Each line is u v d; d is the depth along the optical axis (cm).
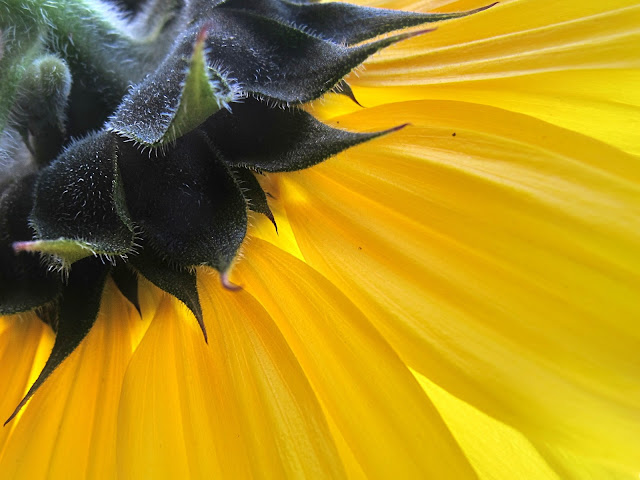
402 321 7
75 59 8
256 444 7
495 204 7
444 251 7
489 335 7
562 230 6
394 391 7
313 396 7
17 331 8
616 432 6
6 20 8
